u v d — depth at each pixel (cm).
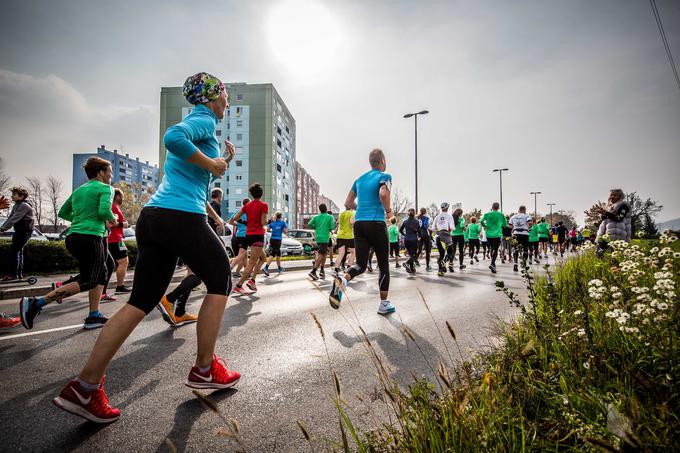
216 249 223
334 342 343
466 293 634
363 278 898
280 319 438
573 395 161
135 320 197
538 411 164
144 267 204
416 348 319
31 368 279
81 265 377
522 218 1198
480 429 137
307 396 228
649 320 203
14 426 190
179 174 217
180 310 407
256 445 174
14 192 831
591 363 181
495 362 224
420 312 475
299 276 973
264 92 6619
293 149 8281
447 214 1120
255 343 340
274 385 245
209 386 226
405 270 1142
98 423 191
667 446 109
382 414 201
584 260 593
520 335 262
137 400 222
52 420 197
